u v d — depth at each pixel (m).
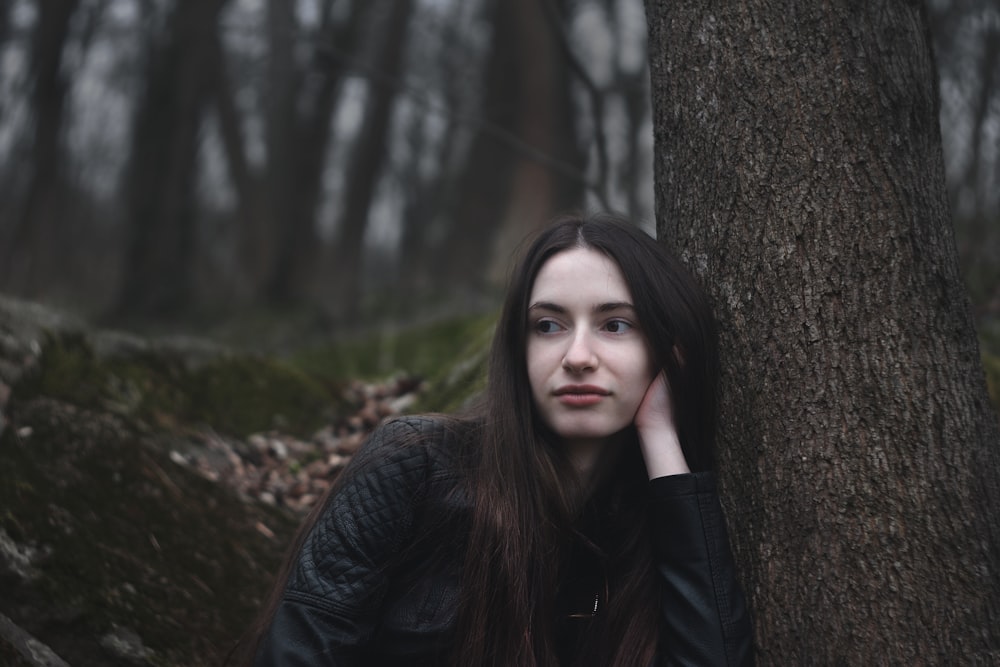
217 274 18.86
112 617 2.29
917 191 1.98
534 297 1.97
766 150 2.02
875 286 1.94
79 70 14.80
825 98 1.99
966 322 2.01
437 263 16.94
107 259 18.48
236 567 2.74
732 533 2.05
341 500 1.91
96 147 17.34
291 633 1.78
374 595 1.87
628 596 2.00
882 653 1.87
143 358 3.52
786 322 1.99
